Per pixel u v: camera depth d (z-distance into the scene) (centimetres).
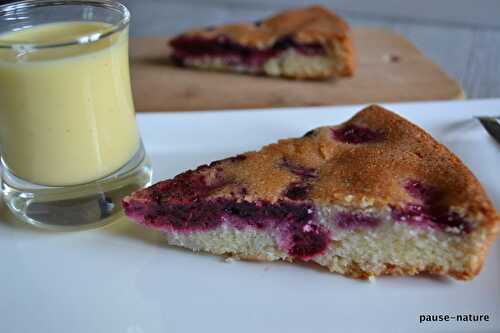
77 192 24
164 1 60
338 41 38
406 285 22
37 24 25
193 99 37
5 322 21
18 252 23
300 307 21
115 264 23
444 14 54
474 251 21
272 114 29
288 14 43
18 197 24
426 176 23
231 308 21
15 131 23
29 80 22
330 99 37
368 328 20
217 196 22
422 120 29
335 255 23
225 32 41
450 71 54
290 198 22
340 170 23
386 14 55
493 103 30
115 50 23
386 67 41
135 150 25
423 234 21
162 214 23
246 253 23
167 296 22
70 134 23
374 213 22
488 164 26
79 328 21
